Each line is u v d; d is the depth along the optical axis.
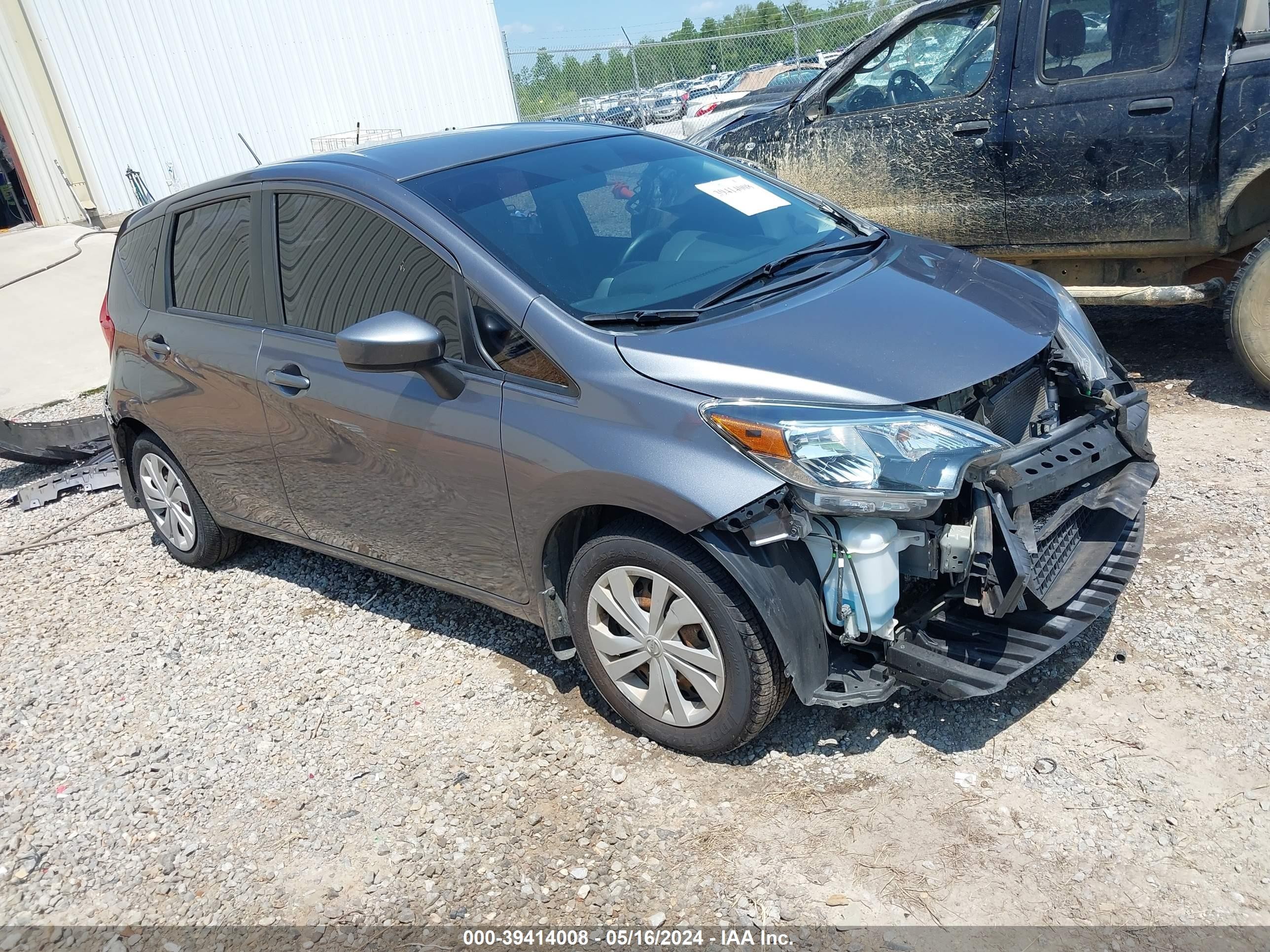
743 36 14.48
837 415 2.51
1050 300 3.28
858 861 2.50
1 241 13.82
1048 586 2.76
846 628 2.63
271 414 3.70
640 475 2.62
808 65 13.92
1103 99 4.92
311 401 3.50
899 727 2.94
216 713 3.55
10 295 11.11
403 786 3.01
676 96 15.36
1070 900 2.31
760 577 2.55
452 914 2.51
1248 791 2.55
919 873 2.44
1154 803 2.55
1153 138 4.81
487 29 17.14
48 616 4.52
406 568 3.59
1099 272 5.38
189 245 4.16
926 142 5.60
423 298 3.15
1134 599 3.40
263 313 3.76
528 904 2.51
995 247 5.59
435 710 3.37
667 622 2.79
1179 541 3.71
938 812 2.61
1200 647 3.11
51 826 3.07
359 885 2.65
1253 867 2.33
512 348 2.94
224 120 15.48
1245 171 4.59
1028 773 2.70
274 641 3.99
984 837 2.52
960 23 5.44
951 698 2.55
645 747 3.01
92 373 9.03
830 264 3.32
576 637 3.07
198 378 4.00
